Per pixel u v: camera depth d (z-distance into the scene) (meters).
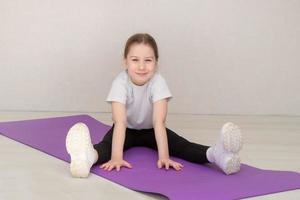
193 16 3.30
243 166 2.04
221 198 1.60
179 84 3.36
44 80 3.28
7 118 3.03
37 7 3.21
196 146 2.06
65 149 2.27
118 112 2.08
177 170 1.95
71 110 3.33
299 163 2.17
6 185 1.77
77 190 1.72
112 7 3.24
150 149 2.29
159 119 2.08
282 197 1.67
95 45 3.27
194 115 3.34
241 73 3.39
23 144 2.38
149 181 1.79
